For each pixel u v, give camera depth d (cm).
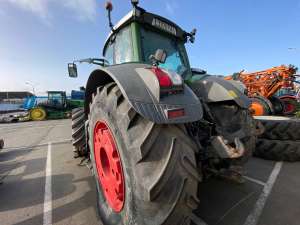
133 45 217
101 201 183
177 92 129
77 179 292
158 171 111
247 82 877
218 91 197
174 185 111
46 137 652
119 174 141
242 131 188
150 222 114
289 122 349
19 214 209
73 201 231
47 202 231
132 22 218
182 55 262
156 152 114
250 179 271
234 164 198
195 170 118
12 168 348
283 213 196
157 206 112
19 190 262
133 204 121
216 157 161
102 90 162
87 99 227
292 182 263
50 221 196
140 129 119
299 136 346
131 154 119
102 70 153
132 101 116
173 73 133
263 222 183
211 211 200
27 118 1363
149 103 118
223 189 242
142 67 143
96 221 194
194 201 117
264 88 824
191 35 269
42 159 395
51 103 1411
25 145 537
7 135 730
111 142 149
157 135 117
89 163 280
